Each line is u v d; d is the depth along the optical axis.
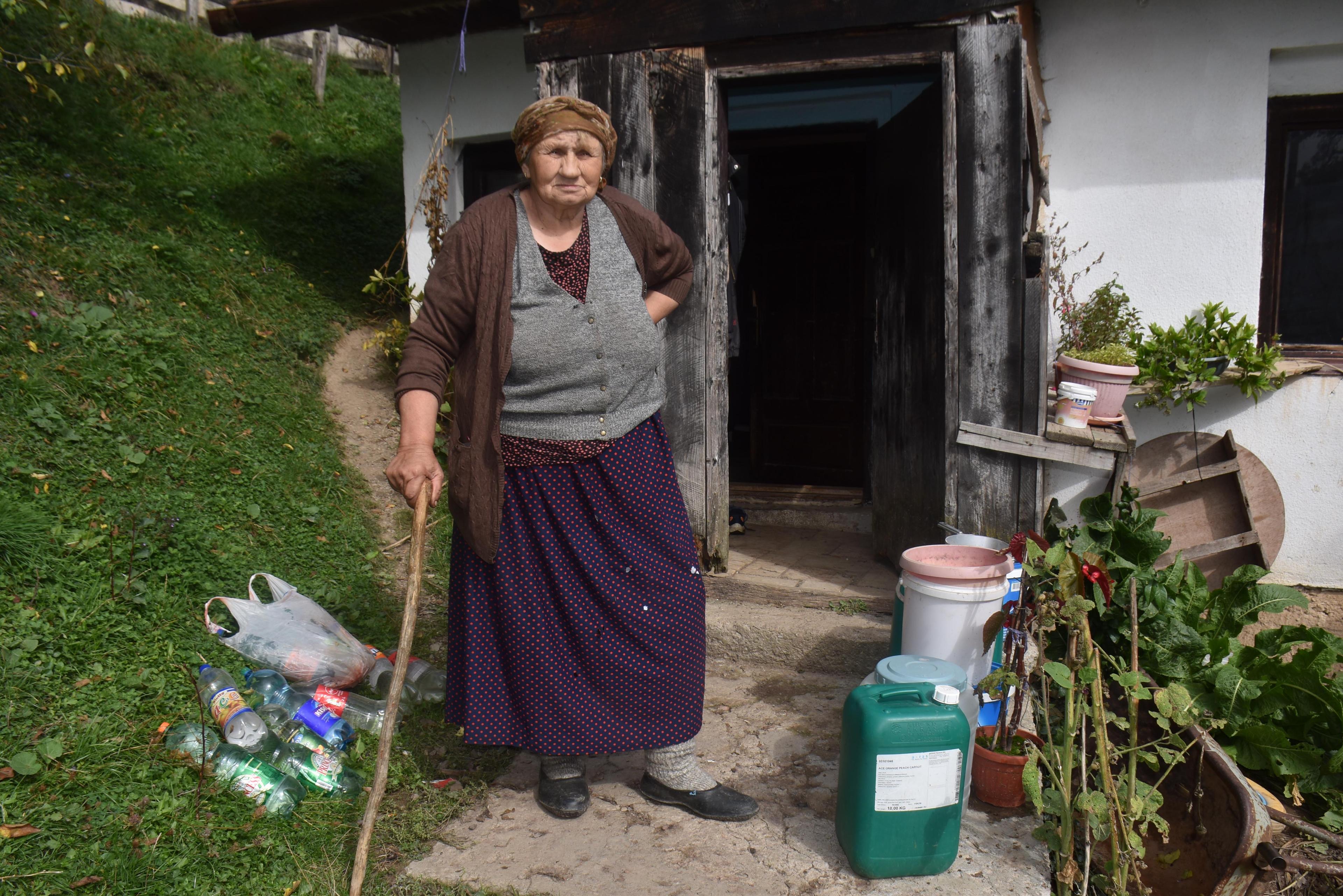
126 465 3.95
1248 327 4.10
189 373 4.91
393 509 4.87
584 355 2.30
